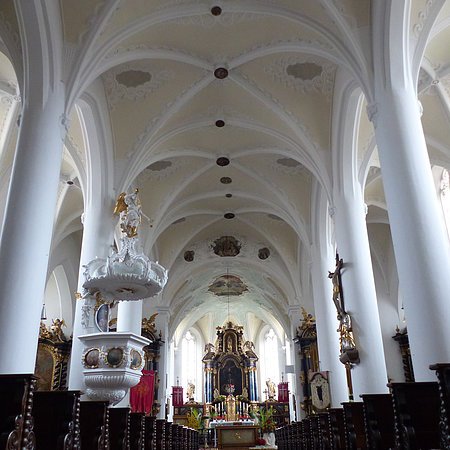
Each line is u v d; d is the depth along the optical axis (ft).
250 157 53.21
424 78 38.75
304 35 35.09
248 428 71.00
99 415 17.83
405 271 24.77
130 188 51.80
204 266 75.92
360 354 35.22
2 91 38.42
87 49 30.78
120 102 41.86
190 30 36.35
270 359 117.29
